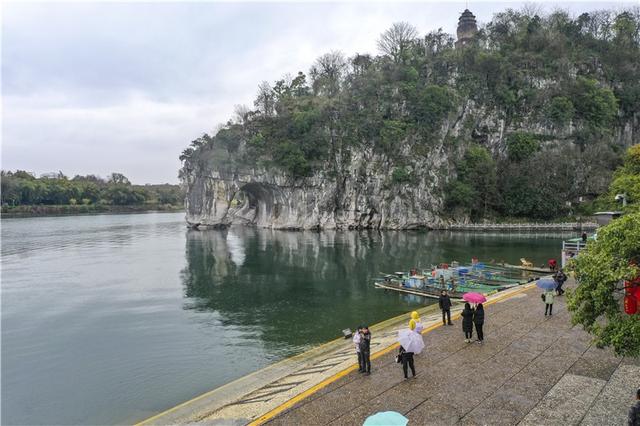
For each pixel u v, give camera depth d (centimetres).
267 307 4131
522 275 4909
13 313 4091
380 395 1669
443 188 12288
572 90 13200
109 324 3722
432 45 14912
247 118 13512
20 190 19212
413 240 9219
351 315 3750
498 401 1580
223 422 1628
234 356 2919
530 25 14562
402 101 12875
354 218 12400
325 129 12588
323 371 2075
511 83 13488
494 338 2256
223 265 6512
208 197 13175
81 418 2181
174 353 3005
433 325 2570
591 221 11188
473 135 13300
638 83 14012
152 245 9200
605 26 15288
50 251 8381
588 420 1420
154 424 1891
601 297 1408
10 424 2142
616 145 12925
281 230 12506
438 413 1512
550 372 1806
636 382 1675
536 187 11688
